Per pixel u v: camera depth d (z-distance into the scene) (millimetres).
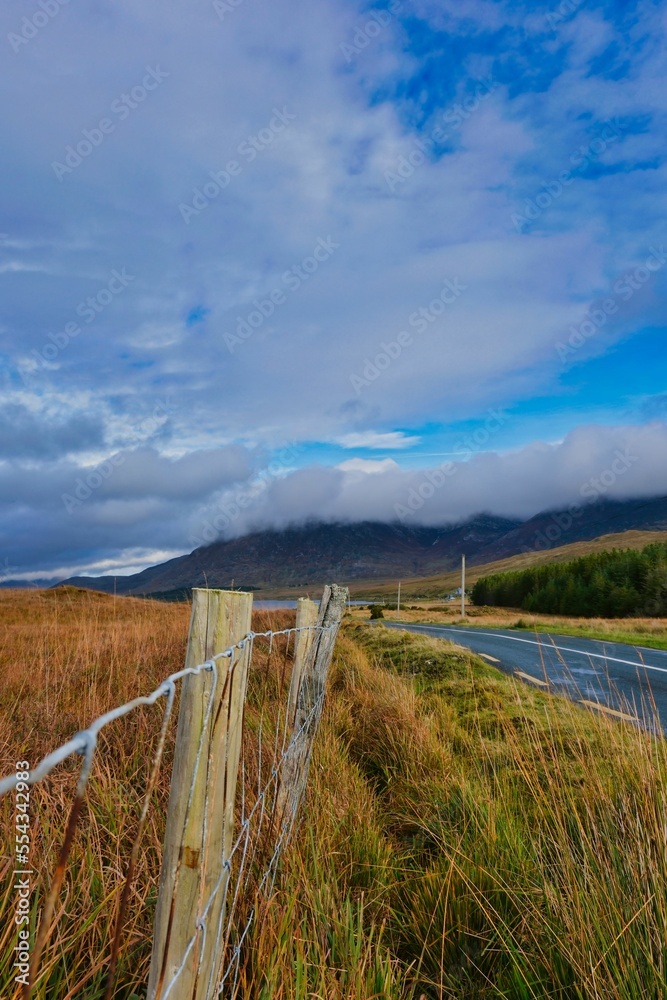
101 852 2484
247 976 2021
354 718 5793
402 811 3898
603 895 2457
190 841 1375
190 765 1371
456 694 7270
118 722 4086
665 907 2273
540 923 2494
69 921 2082
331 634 3748
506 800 3615
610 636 17172
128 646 7137
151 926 2139
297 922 2279
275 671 5637
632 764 3539
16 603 14969
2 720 3795
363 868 2988
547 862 2980
